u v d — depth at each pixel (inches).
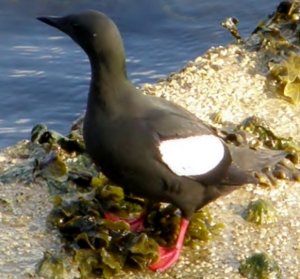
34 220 472.7
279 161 495.5
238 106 570.3
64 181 497.0
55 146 523.8
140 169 433.7
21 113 743.1
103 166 439.8
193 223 467.5
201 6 832.3
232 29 638.5
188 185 442.3
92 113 437.1
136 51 788.0
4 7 831.7
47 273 439.5
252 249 463.8
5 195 487.8
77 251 447.2
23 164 510.9
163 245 461.4
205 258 457.4
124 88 437.7
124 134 431.2
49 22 450.9
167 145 433.7
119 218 471.2
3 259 447.2
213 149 448.8
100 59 434.6
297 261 457.4
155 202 462.0
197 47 789.9
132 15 823.1
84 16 440.1
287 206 494.6
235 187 466.3
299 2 654.5
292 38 636.7
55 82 764.6
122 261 446.9
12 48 797.9
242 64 606.2
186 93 575.2
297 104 581.9
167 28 810.8
